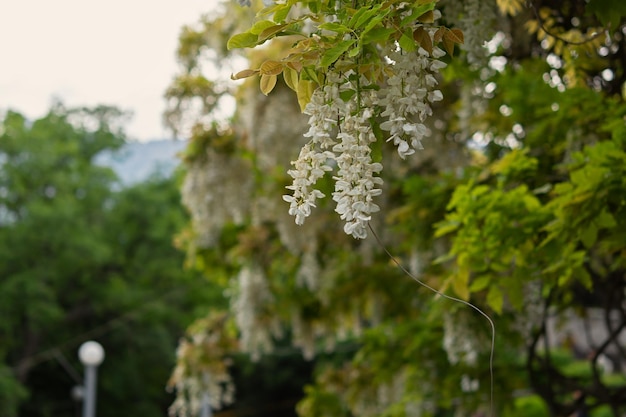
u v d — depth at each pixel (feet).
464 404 24.47
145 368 91.45
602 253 14.38
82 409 89.66
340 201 7.15
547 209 13.35
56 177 88.43
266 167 28.81
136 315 88.22
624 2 9.79
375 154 7.48
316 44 7.34
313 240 28.48
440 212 20.17
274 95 25.72
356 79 7.37
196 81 28.14
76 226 84.99
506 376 24.09
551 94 17.57
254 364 92.43
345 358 76.79
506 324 20.29
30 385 90.07
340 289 28.94
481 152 24.03
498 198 13.43
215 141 27.40
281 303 31.30
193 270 90.38
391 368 26.05
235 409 95.55
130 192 90.99
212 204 27.81
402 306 29.14
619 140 12.46
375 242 27.55
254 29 7.45
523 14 15.62
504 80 18.21
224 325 33.24
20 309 84.79
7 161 87.56
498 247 13.69
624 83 17.72
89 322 91.04
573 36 14.90
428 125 22.77
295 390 96.89
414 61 7.34
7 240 83.41
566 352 37.60
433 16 7.28
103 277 91.15
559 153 17.25
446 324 20.22
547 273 13.74
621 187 12.01
